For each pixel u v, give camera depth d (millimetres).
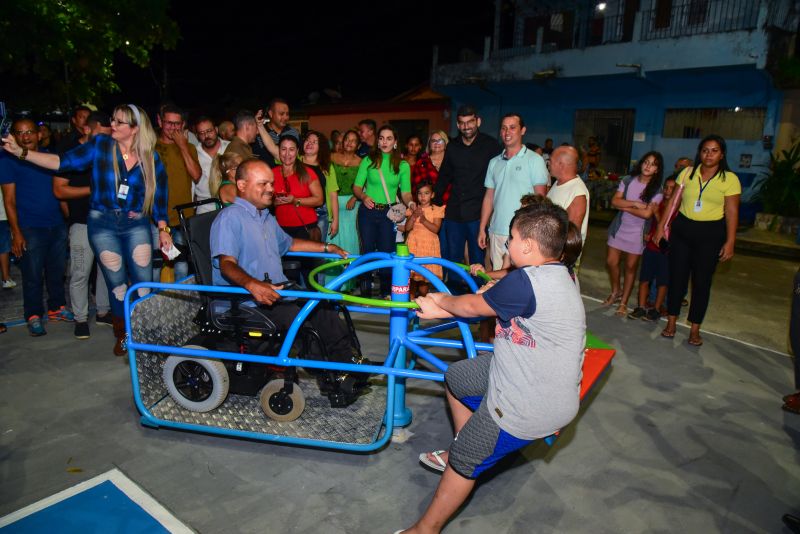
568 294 2188
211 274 3496
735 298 6941
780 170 12234
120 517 2637
